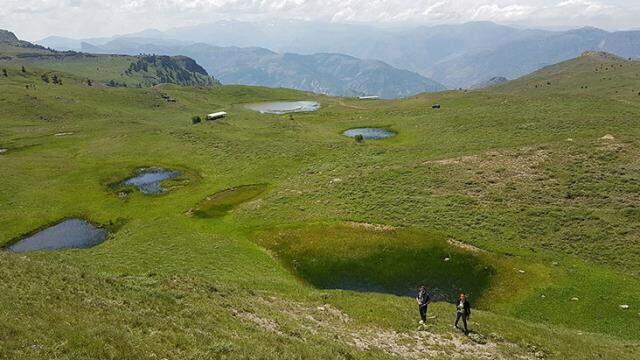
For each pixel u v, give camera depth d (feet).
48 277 92.43
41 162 321.93
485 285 156.56
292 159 320.70
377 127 437.58
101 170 306.96
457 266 165.78
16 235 214.28
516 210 200.34
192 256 173.37
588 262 163.32
